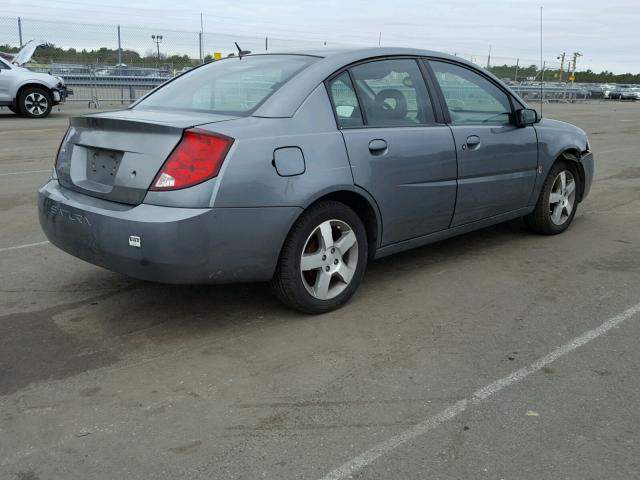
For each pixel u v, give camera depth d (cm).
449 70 473
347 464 251
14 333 370
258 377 320
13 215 643
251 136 341
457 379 318
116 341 361
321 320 390
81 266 489
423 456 256
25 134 1330
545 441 266
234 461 253
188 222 322
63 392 305
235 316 396
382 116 414
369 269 490
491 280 465
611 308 412
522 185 524
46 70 2109
